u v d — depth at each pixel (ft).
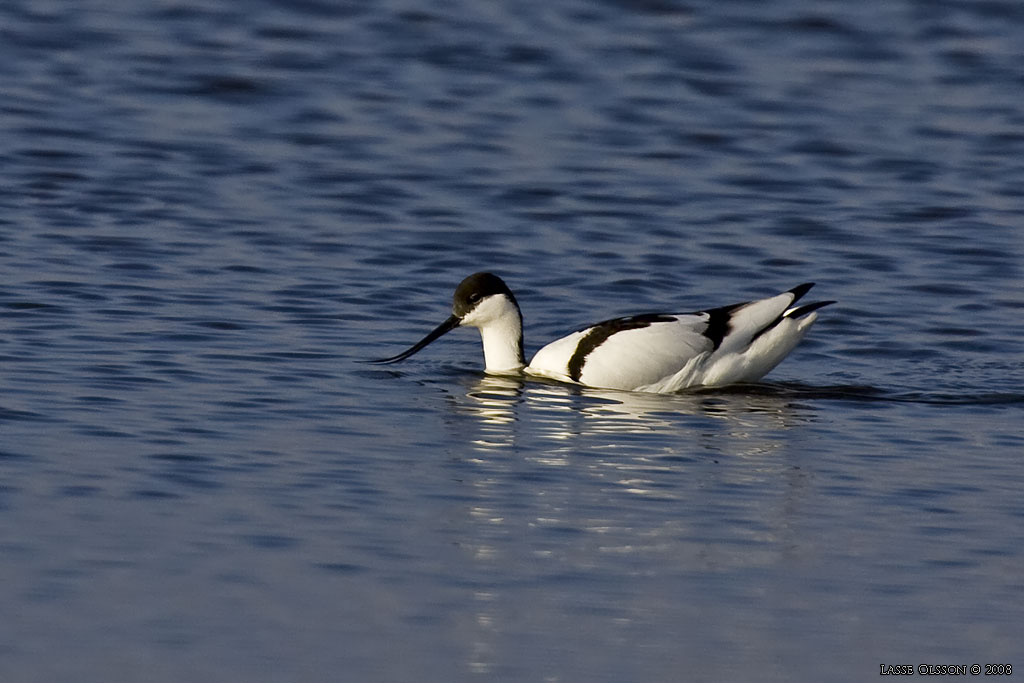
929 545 38.81
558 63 93.97
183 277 61.36
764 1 105.09
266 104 86.17
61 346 52.70
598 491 42.04
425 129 83.30
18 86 86.84
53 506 39.40
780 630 34.04
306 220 69.72
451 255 66.13
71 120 82.07
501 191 74.64
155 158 77.30
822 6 104.42
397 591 35.42
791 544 38.65
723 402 51.03
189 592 34.99
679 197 74.59
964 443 46.68
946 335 57.98
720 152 81.35
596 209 72.69
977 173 78.84
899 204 74.18
